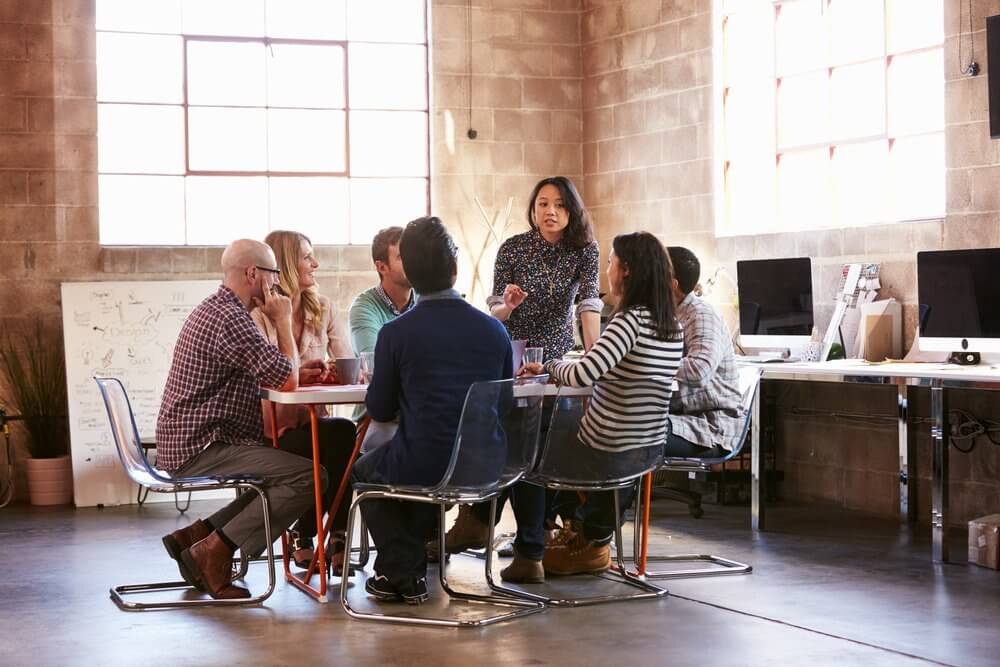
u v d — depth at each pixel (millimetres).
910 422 6375
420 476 4102
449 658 3719
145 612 4367
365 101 8305
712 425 5066
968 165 6160
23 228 7594
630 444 4418
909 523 6301
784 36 7324
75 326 7457
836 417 6891
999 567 5047
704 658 3707
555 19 8492
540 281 5199
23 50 7586
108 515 6867
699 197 7715
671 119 7891
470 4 8359
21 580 5004
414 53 8391
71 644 3939
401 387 4152
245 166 8102
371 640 3934
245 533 4461
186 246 7891
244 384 4465
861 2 6902
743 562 5223
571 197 5176
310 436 4676
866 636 3971
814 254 6957
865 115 6898
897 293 6496
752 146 7520
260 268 4566
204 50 8023
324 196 8250
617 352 4320
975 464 6164
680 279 5211
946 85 6246
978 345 5676
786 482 7191
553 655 3744
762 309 6902
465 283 8367
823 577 4898
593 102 8438
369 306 5039
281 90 8164
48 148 7629
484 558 5297
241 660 3719
